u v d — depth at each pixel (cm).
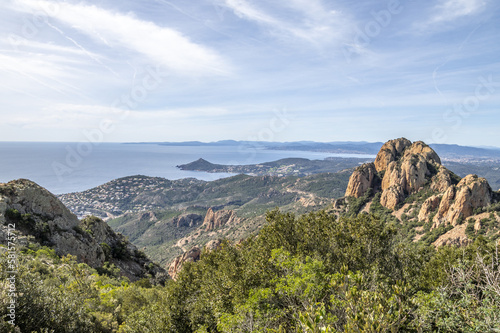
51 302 1608
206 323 2098
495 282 1050
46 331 1375
